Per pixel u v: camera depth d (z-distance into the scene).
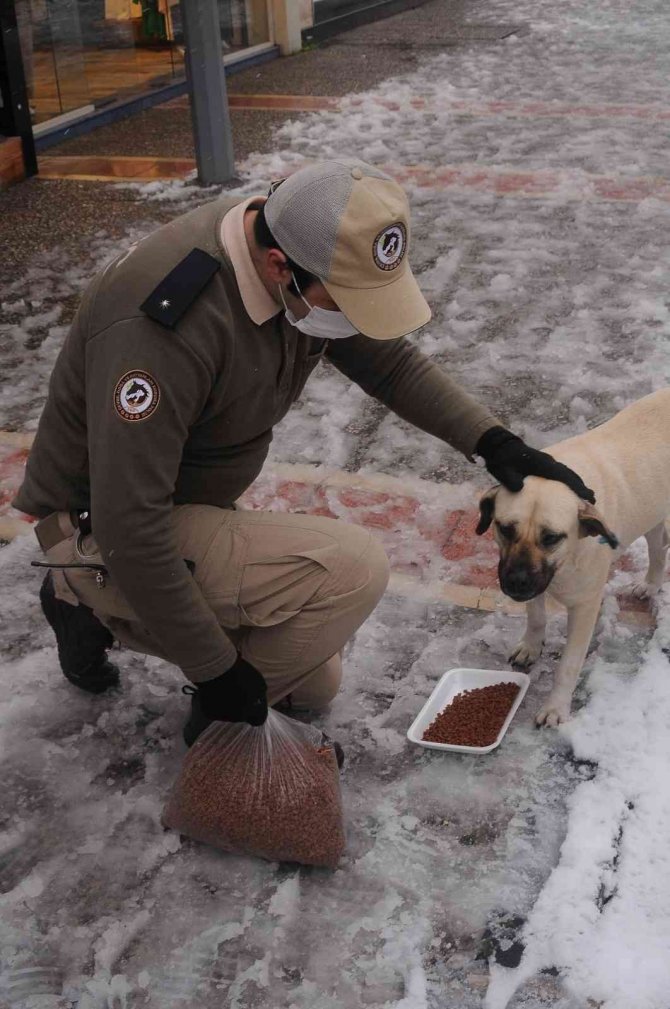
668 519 3.35
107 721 3.07
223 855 2.63
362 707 3.10
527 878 2.53
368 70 11.31
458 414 2.84
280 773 2.51
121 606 2.59
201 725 2.79
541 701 3.10
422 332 5.41
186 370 2.16
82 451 2.52
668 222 6.69
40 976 2.34
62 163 8.38
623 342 5.20
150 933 2.44
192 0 6.92
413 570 3.69
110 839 2.68
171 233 2.24
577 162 7.92
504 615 3.47
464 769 2.86
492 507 2.94
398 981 2.31
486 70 11.12
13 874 2.60
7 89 7.61
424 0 15.51
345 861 2.60
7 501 4.15
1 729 3.04
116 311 2.16
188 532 2.54
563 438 4.41
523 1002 2.23
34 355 5.28
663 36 12.50
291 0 11.94
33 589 3.64
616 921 2.37
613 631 3.35
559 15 14.18
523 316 5.54
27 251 6.56
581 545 2.83
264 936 2.42
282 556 2.52
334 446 4.48
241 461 2.57
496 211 6.99
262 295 2.22
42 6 8.53
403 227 2.11
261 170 7.89
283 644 2.62
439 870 2.57
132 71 9.95
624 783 2.74
